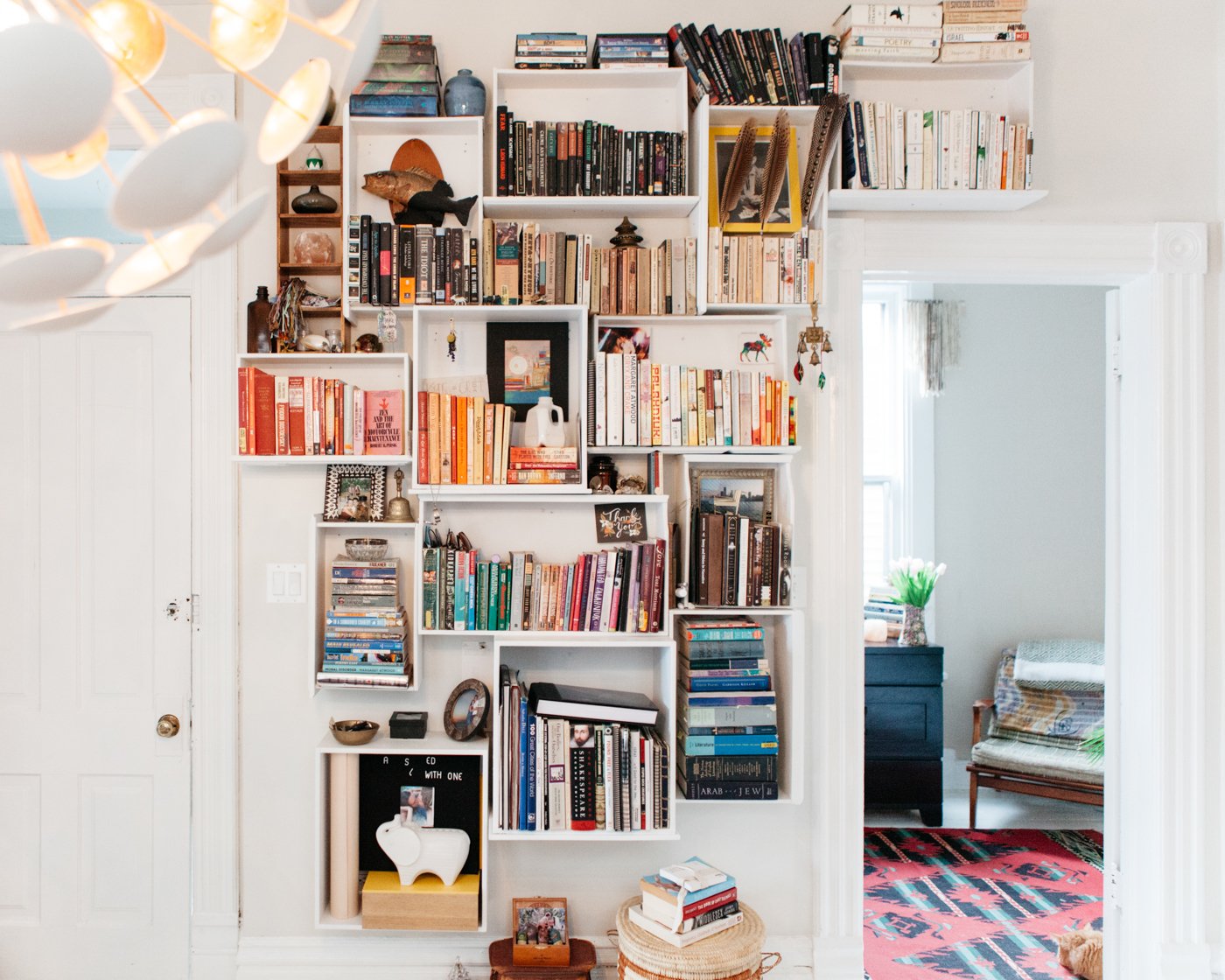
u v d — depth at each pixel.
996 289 5.00
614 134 2.54
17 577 2.72
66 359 2.72
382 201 2.65
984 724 4.70
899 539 5.01
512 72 2.54
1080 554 5.00
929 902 3.65
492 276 2.53
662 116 2.67
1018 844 4.24
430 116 2.55
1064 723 4.31
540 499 2.51
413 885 2.55
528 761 2.48
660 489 2.57
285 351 2.55
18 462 2.73
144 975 2.71
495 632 2.54
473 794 2.66
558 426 2.56
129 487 2.72
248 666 2.68
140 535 2.72
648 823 2.49
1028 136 2.59
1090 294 4.99
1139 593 2.80
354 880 2.55
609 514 2.66
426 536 2.58
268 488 2.68
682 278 2.60
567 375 2.65
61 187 2.74
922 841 4.27
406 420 2.55
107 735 2.71
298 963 2.66
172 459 2.72
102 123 0.77
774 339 2.68
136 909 2.71
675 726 2.51
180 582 2.71
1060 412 5.00
